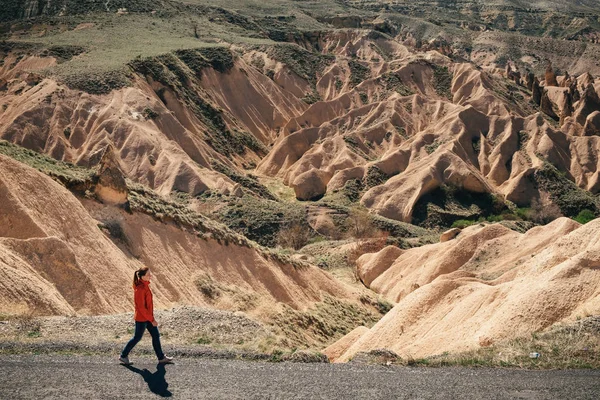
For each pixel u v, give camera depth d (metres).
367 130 138.50
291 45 179.25
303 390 12.67
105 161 38.81
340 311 47.69
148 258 37.41
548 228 62.47
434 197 114.75
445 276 48.75
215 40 178.50
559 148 132.00
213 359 15.45
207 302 38.22
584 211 114.69
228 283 41.19
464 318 28.70
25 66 137.75
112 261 33.41
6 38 160.25
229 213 96.69
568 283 24.25
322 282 50.09
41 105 117.00
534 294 24.31
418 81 167.00
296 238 89.62
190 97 138.25
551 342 17.16
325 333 43.03
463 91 161.25
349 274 69.31
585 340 17.05
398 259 68.75
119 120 117.12
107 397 11.97
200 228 43.28
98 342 17.48
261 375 13.65
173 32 173.88
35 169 33.91
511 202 118.88
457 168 118.25
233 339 20.70
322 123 151.75
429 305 31.66
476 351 17.58
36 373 13.11
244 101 150.62
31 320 19.92
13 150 39.72
